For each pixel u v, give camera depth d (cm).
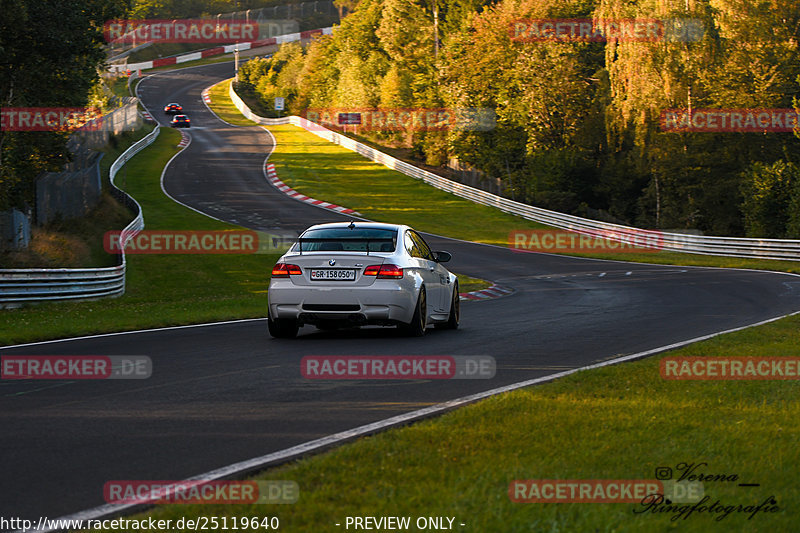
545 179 17262
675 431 1514
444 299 3459
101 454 1442
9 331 3450
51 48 7162
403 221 13388
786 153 14538
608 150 18250
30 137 8181
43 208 8525
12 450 1473
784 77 14625
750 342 2966
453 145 19788
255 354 2700
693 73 14612
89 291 5672
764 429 1533
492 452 1346
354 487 1156
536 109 18650
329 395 1980
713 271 8275
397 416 1723
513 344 2945
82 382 2188
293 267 3039
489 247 11025
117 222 10506
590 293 5956
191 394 2006
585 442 1416
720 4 14788
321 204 14562
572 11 19912
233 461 1384
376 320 2989
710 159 15012
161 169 18100
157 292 6575
